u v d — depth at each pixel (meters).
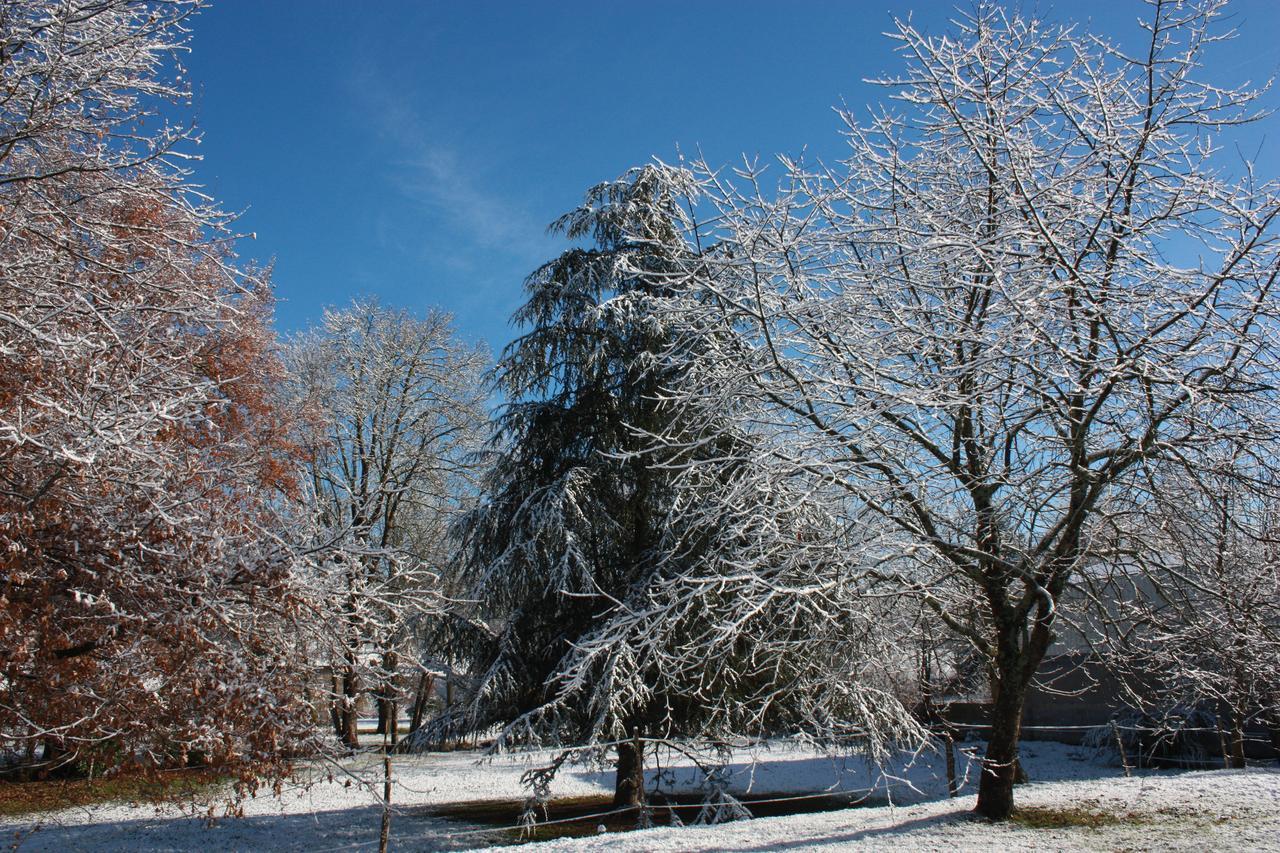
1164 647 10.02
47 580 6.20
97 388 6.33
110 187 7.34
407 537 24.02
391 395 24.20
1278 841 7.02
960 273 8.21
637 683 10.73
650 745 12.90
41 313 6.44
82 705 6.62
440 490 24.12
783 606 8.97
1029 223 7.80
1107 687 20.41
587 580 11.98
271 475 13.82
